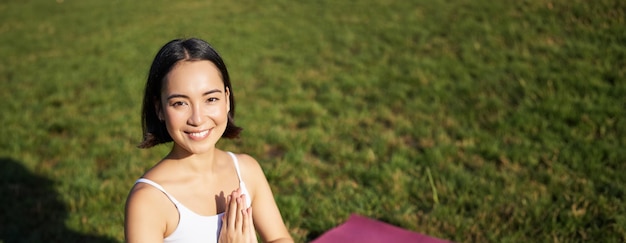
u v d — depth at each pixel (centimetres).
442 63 786
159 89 213
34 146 594
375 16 1105
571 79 648
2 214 448
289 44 991
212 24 1189
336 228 388
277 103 692
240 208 216
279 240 251
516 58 752
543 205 407
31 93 796
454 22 960
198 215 220
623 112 561
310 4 1295
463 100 650
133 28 1212
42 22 1355
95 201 451
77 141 603
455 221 398
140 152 562
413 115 625
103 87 812
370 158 515
